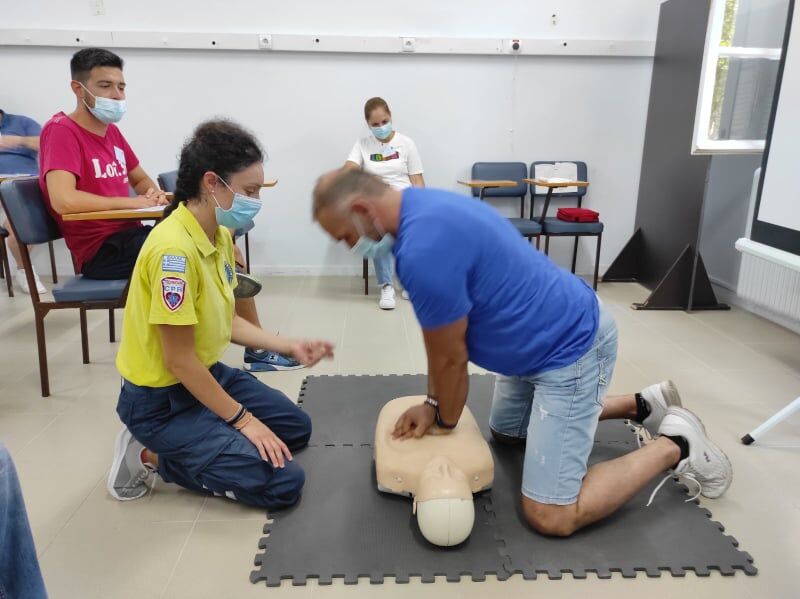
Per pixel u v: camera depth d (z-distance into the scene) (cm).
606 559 142
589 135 407
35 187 219
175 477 164
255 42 373
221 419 159
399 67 388
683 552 145
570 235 378
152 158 392
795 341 293
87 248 227
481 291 131
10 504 82
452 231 121
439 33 384
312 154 398
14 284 385
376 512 159
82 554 143
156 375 150
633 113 404
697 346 286
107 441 196
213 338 155
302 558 142
